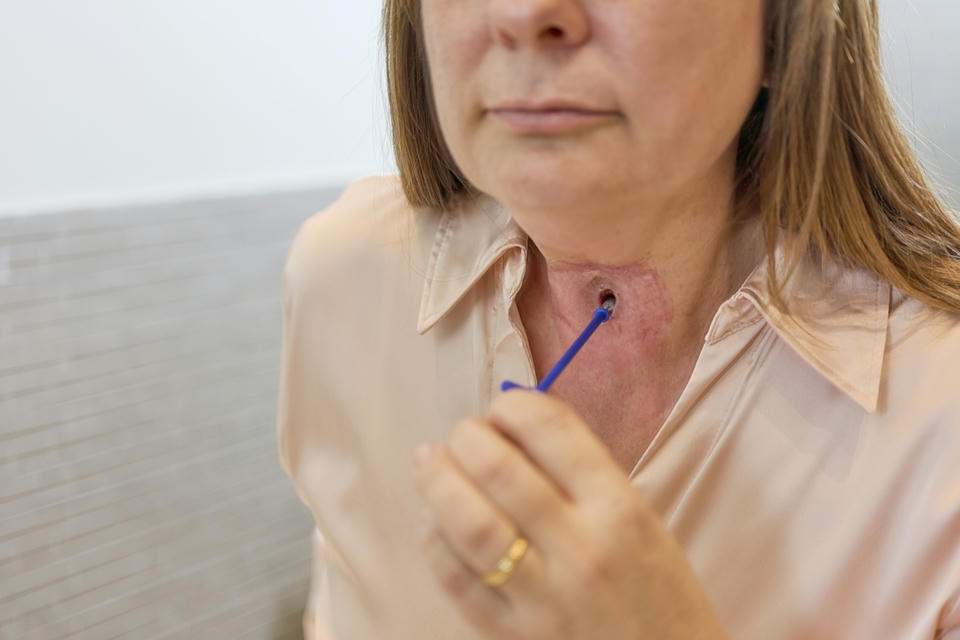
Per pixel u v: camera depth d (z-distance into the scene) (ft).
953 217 1.83
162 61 3.83
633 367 1.91
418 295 2.23
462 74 1.47
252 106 4.18
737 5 1.40
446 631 2.27
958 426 1.58
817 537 1.73
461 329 2.13
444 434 2.19
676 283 1.78
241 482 4.38
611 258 1.73
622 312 1.85
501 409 1.30
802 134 1.57
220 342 4.25
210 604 4.31
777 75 1.55
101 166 3.76
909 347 1.67
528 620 1.25
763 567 1.79
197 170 4.07
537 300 2.02
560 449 1.26
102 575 3.96
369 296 2.31
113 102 3.73
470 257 2.09
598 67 1.35
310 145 4.48
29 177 3.58
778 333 1.69
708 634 1.33
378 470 2.32
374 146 4.74
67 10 3.52
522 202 1.49
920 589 1.65
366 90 4.64
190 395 4.17
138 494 4.04
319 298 2.39
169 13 3.80
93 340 3.83
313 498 2.52
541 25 1.33
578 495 1.25
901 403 1.65
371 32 4.58
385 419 2.29
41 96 3.53
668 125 1.39
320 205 4.57
